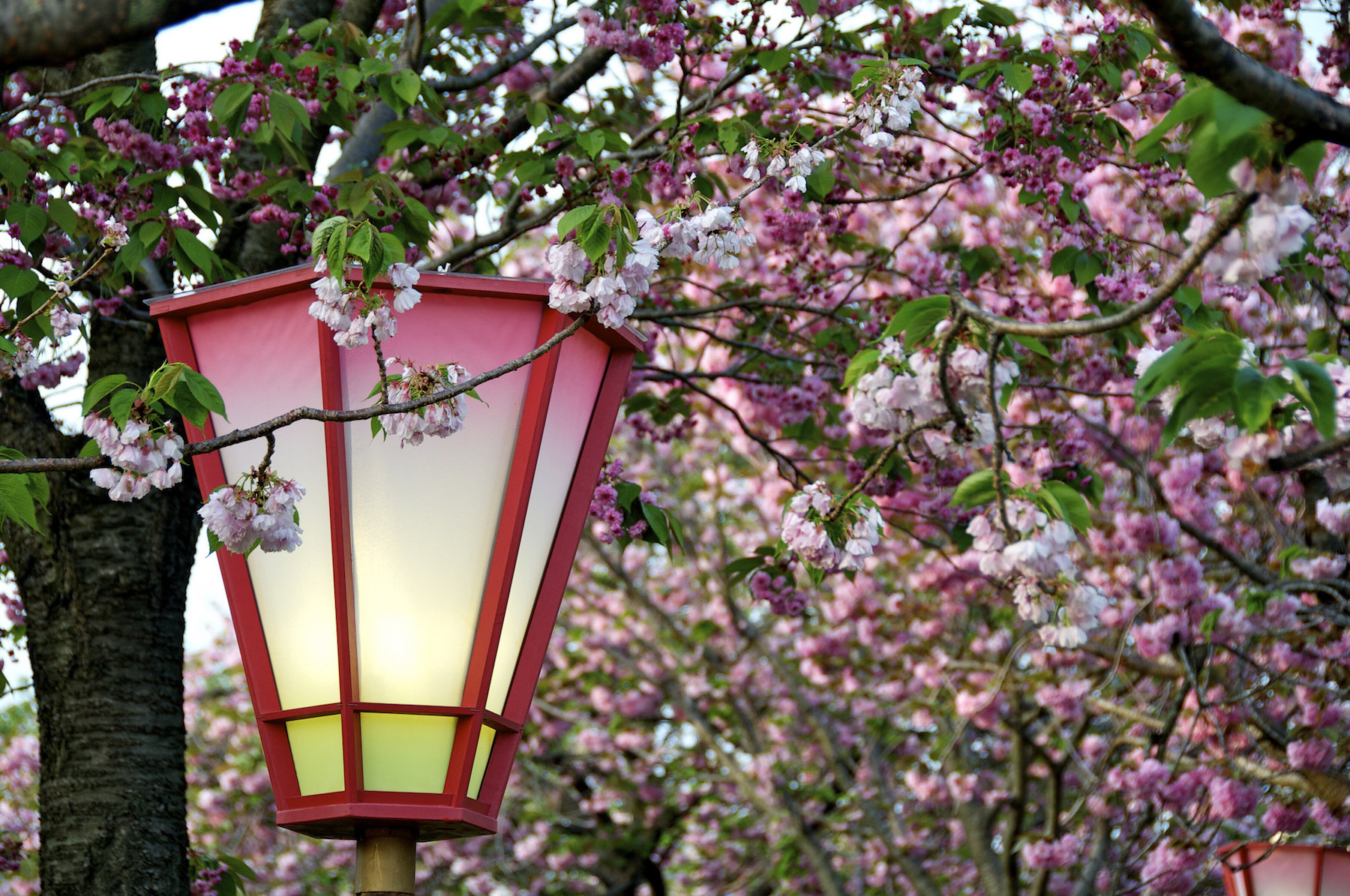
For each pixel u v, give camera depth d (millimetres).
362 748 1895
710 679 12062
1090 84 4621
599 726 13008
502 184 5711
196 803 12109
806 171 3201
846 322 5449
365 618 1927
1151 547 6223
